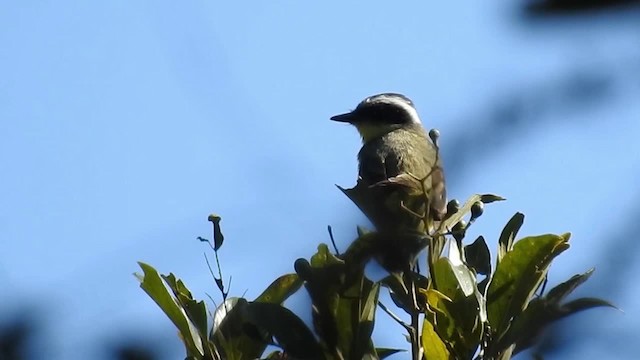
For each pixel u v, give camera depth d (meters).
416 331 6.84
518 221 7.38
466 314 6.84
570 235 6.79
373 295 6.88
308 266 6.78
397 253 6.93
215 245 6.54
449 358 6.87
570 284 5.92
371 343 6.80
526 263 6.83
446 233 7.20
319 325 6.82
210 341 6.94
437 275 7.04
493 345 6.50
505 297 6.82
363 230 6.99
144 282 6.98
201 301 6.95
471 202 7.34
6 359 4.82
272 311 6.84
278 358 7.32
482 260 7.55
